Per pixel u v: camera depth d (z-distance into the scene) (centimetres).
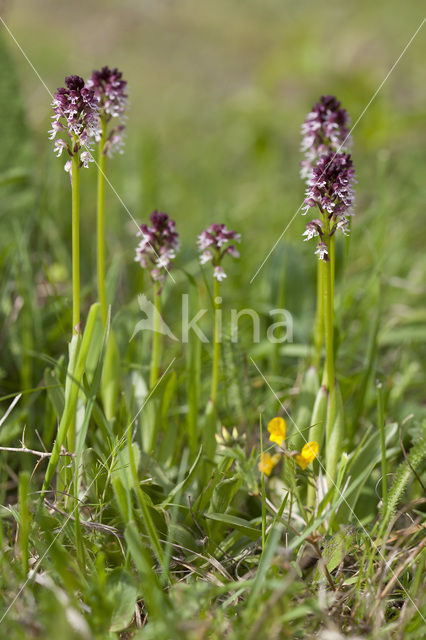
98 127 214
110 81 233
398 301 421
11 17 1145
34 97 574
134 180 565
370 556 195
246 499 248
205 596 184
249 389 279
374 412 295
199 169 690
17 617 171
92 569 192
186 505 232
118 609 182
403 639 175
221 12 1272
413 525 209
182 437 272
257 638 163
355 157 648
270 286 372
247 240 500
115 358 246
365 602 190
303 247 438
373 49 885
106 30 1138
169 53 1081
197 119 851
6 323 322
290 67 724
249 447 268
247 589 199
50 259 411
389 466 247
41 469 266
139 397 262
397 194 564
